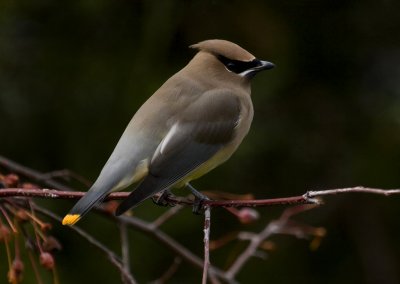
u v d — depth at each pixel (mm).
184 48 12336
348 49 13008
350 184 13133
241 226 12914
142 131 8953
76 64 12422
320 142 13141
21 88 12414
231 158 12695
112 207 9969
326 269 13234
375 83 13234
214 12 12352
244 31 12477
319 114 13141
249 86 9875
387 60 13172
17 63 12422
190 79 9609
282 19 12656
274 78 12555
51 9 12430
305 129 13078
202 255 12594
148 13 12094
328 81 13109
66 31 12477
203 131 9211
